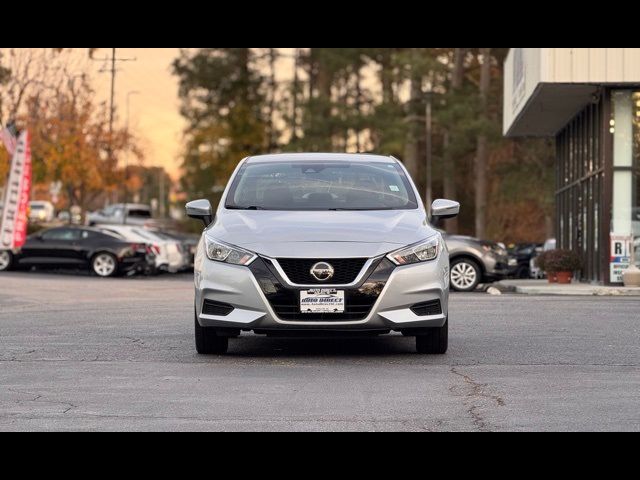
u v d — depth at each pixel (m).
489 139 73.75
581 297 25.09
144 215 80.31
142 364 11.98
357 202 13.40
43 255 40.22
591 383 10.43
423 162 90.69
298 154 14.56
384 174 14.01
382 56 78.44
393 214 13.03
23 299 24.22
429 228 12.77
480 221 76.06
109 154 77.25
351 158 14.42
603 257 29.62
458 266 29.98
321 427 8.21
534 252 47.41
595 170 31.02
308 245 12.09
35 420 8.54
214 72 80.56
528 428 8.13
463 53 78.19
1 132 40.75
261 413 8.84
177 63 81.38
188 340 14.60
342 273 12.02
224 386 10.31
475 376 10.93
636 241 29.53
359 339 14.47
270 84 82.50
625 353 12.93
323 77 81.12
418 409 9.01
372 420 8.52
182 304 22.17
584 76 28.33
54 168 72.69
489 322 17.22
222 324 12.12
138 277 40.03
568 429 8.09
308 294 11.93
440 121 75.00
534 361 12.16
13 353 13.10
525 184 76.19
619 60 28.23
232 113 81.75
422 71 71.62
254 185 13.75
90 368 11.66
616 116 29.56
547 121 36.69
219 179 82.62
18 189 40.34
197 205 13.66
